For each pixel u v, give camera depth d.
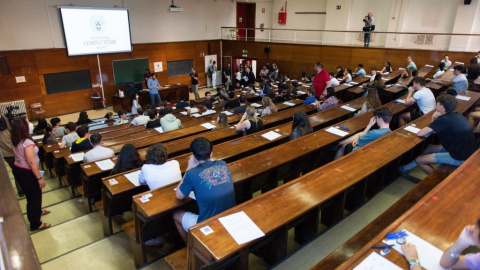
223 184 2.43
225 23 14.94
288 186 2.66
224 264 2.21
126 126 7.33
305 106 6.64
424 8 11.29
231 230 2.08
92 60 10.91
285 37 15.80
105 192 3.26
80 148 4.68
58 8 9.84
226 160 3.86
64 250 3.41
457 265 1.56
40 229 3.77
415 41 11.65
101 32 10.83
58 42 10.11
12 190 1.67
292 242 3.06
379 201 3.52
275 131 4.61
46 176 5.68
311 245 2.81
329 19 13.62
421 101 5.02
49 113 10.36
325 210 3.20
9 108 9.07
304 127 4.27
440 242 1.82
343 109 5.95
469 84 7.07
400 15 11.79
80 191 4.20
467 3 10.13
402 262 1.67
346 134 4.28
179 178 3.10
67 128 5.47
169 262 2.52
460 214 2.07
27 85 9.73
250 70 13.39
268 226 2.14
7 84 9.37
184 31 13.41
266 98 6.27
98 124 8.72
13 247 1.17
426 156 3.72
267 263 2.75
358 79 9.79
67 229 3.77
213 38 14.64
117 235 3.54
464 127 3.36
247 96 9.18
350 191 3.23
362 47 11.45
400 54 10.75
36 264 1.10
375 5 12.40
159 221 2.79
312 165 4.20
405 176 4.03
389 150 3.45
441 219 2.02
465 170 2.65
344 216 3.23
